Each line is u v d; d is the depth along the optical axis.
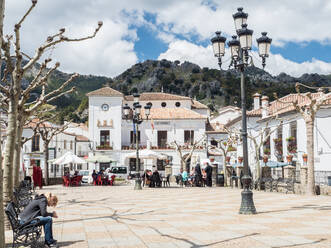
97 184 31.17
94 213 11.58
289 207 12.58
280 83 161.00
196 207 12.93
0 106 13.48
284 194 18.62
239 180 25.09
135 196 18.11
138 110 23.38
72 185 29.70
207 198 16.67
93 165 46.75
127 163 47.00
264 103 35.59
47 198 7.12
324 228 8.41
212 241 7.05
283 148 29.66
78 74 12.59
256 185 23.61
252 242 6.90
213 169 30.23
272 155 31.73
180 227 8.72
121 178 39.47
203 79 164.38
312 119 17.61
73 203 14.87
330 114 24.84
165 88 164.62
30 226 6.42
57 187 27.20
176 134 48.62
